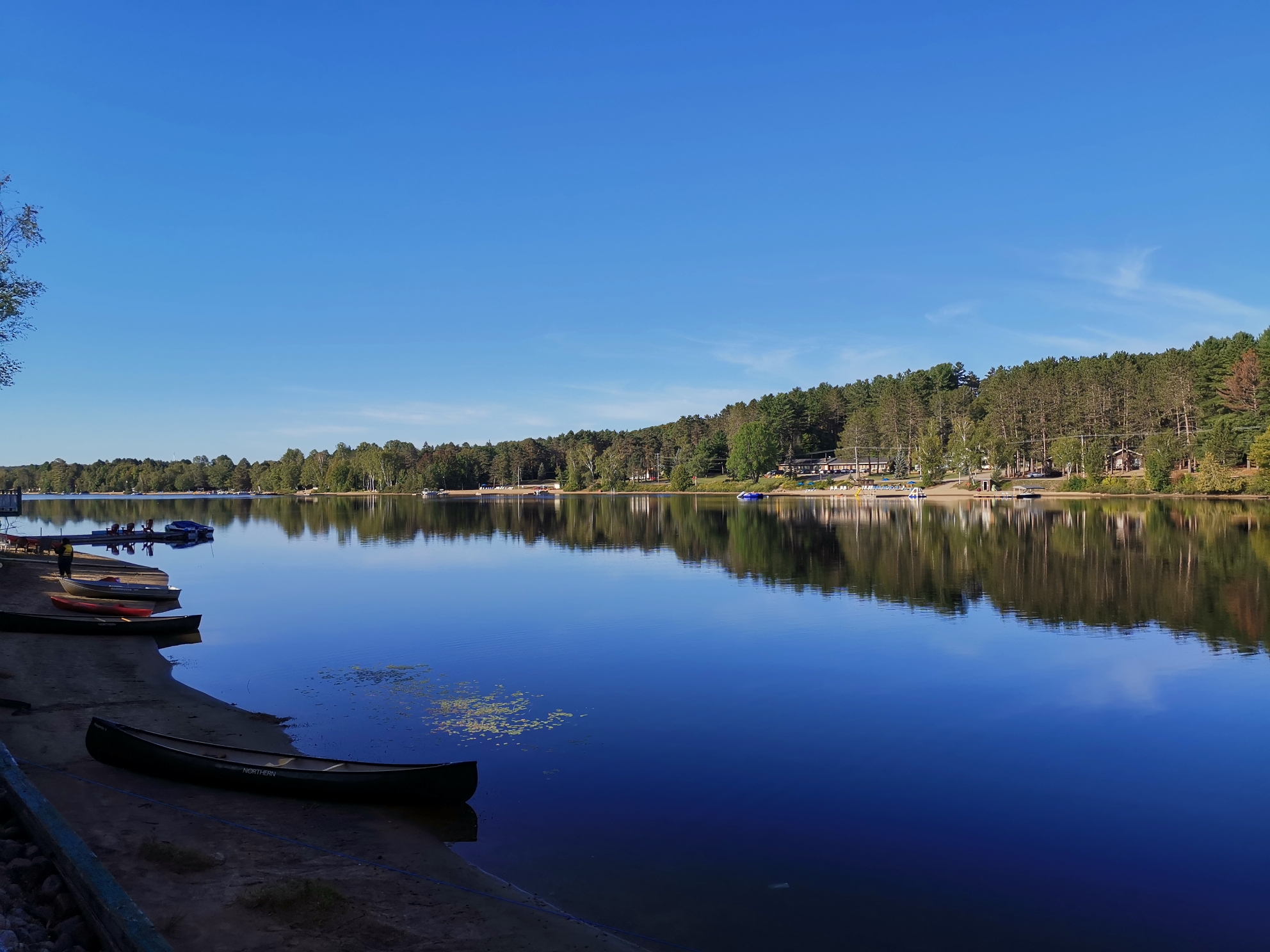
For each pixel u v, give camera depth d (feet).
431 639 97.30
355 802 46.21
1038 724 63.00
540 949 31.68
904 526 270.05
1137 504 360.69
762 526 283.79
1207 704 67.46
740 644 93.25
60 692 67.97
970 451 541.34
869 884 38.11
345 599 129.90
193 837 40.06
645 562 178.19
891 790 49.83
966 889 37.81
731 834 43.42
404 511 458.50
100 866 29.30
